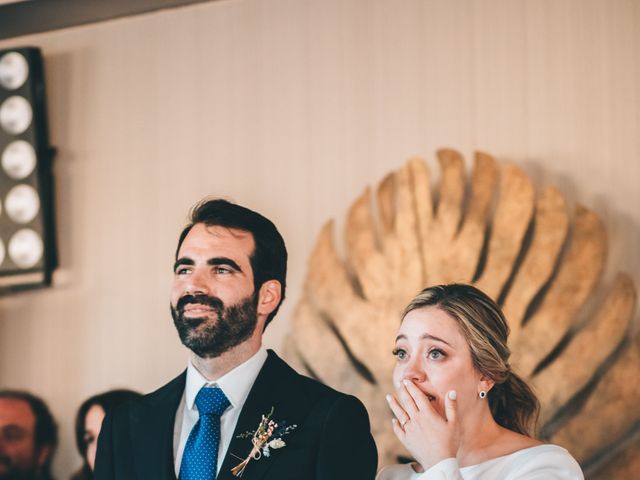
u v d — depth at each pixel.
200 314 2.71
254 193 5.42
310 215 5.27
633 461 4.38
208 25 5.68
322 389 2.76
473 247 4.76
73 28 5.98
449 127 5.05
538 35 4.95
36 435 5.31
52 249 5.74
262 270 2.80
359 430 2.67
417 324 2.87
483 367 2.84
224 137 5.54
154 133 5.71
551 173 4.82
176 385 2.84
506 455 2.79
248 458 2.60
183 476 2.64
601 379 4.46
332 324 5.03
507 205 4.73
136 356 5.56
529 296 4.61
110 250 5.71
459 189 4.87
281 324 5.20
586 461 4.42
